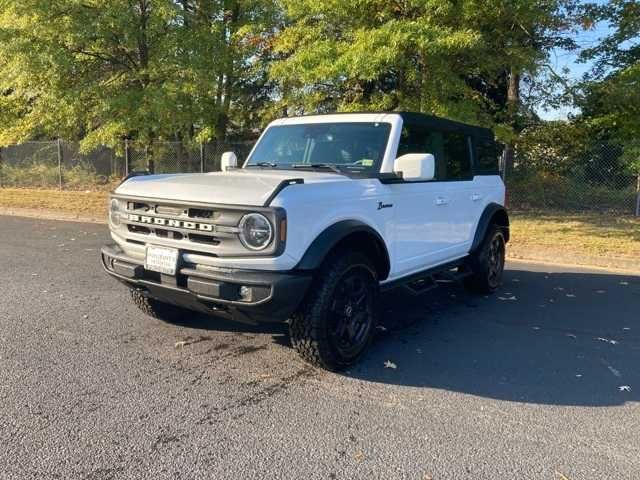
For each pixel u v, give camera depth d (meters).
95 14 14.22
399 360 4.46
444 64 11.77
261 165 5.30
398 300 6.46
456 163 5.96
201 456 2.97
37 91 15.27
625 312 6.02
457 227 5.90
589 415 3.55
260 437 3.18
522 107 15.70
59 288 6.51
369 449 3.07
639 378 4.17
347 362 4.22
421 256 5.26
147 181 4.47
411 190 4.98
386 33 10.53
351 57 10.67
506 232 7.09
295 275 3.74
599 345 4.90
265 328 5.14
